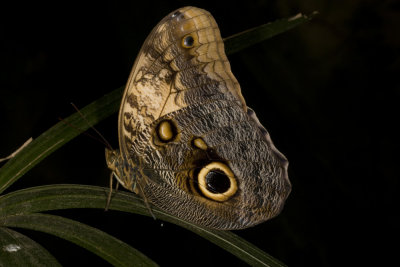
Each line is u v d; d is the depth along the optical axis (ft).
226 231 1.96
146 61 1.93
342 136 2.92
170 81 1.95
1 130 2.37
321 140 2.24
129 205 1.98
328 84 3.12
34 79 2.42
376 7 3.11
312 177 2.21
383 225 2.43
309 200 2.20
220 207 1.98
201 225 1.98
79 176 2.41
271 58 2.26
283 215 2.20
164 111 1.97
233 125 1.96
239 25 2.37
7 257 1.79
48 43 2.43
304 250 2.23
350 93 3.10
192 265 2.34
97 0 2.40
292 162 2.21
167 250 2.35
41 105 2.41
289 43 3.03
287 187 1.95
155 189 1.99
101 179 2.41
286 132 2.22
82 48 2.43
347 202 2.26
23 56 2.42
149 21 2.30
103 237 1.85
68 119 1.96
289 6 2.71
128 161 1.98
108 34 2.41
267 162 1.95
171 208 1.99
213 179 1.98
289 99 2.24
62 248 2.35
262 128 1.95
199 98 1.96
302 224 2.20
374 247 2.32
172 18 1.92
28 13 2.43
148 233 2.37
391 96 3.13
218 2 2.36
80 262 2.34
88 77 2.44
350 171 2.70
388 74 3.19
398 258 2.33
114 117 2.46
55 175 2.40
